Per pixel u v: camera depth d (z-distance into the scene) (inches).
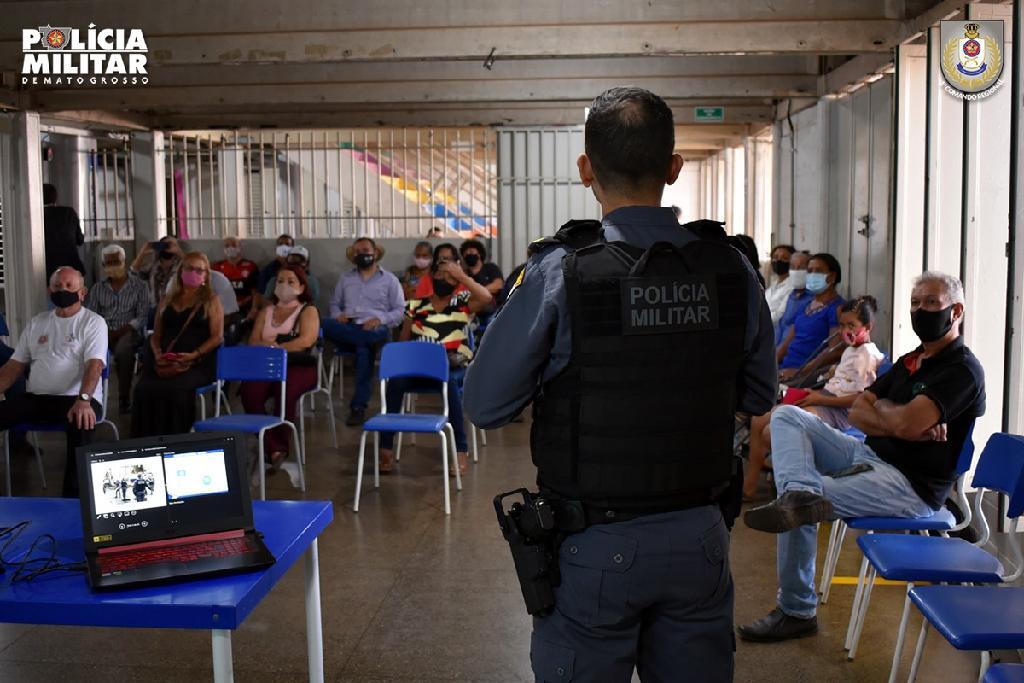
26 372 237.9
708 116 402.6
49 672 125.4
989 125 194.1
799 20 235.6
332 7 242.5
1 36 256.5
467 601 149.9
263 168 452.4
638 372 66.6
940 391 129.3
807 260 251.1
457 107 434.3
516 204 446.3
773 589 154.6
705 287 67.9
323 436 274.2
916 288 132.8
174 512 87.0
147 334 321.1
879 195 274.1
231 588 77.7
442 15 239.8
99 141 448.1
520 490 72.3
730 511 73.2
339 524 191.0
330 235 457.7
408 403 292.0
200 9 246.2
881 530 136.3
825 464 138.3
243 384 231.6
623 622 68.4
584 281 66.4
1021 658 125.8
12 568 82.8
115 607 74.5
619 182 70.0
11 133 343.6
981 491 119.0
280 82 343.9
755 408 75.4
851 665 126.2
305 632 137.8
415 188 494.0
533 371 68.8
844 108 311.1
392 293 313.9
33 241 344.5
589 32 237.6
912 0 231.5
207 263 230.8
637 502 67.5
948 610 95.7
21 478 227.5
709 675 70.1
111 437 268.7
